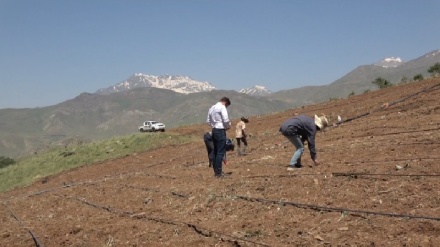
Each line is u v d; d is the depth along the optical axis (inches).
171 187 495.2
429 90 922.1
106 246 309.9
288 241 263.6
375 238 248.2
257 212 334.6
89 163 1103.6
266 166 525.3
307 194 356.8
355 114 918.4
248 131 1095.6
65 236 354.6
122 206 446.3
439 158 397.4
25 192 837.2
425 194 305.4
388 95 1072.8
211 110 486.6
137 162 959.6
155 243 301.3
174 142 1189.1
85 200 526.0
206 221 333.7
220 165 490.0
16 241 364.8
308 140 465.1
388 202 303.3
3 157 1689.2
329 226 277.9
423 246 228.5
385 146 505.4
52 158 1259.8
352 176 386.9
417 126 601.3
